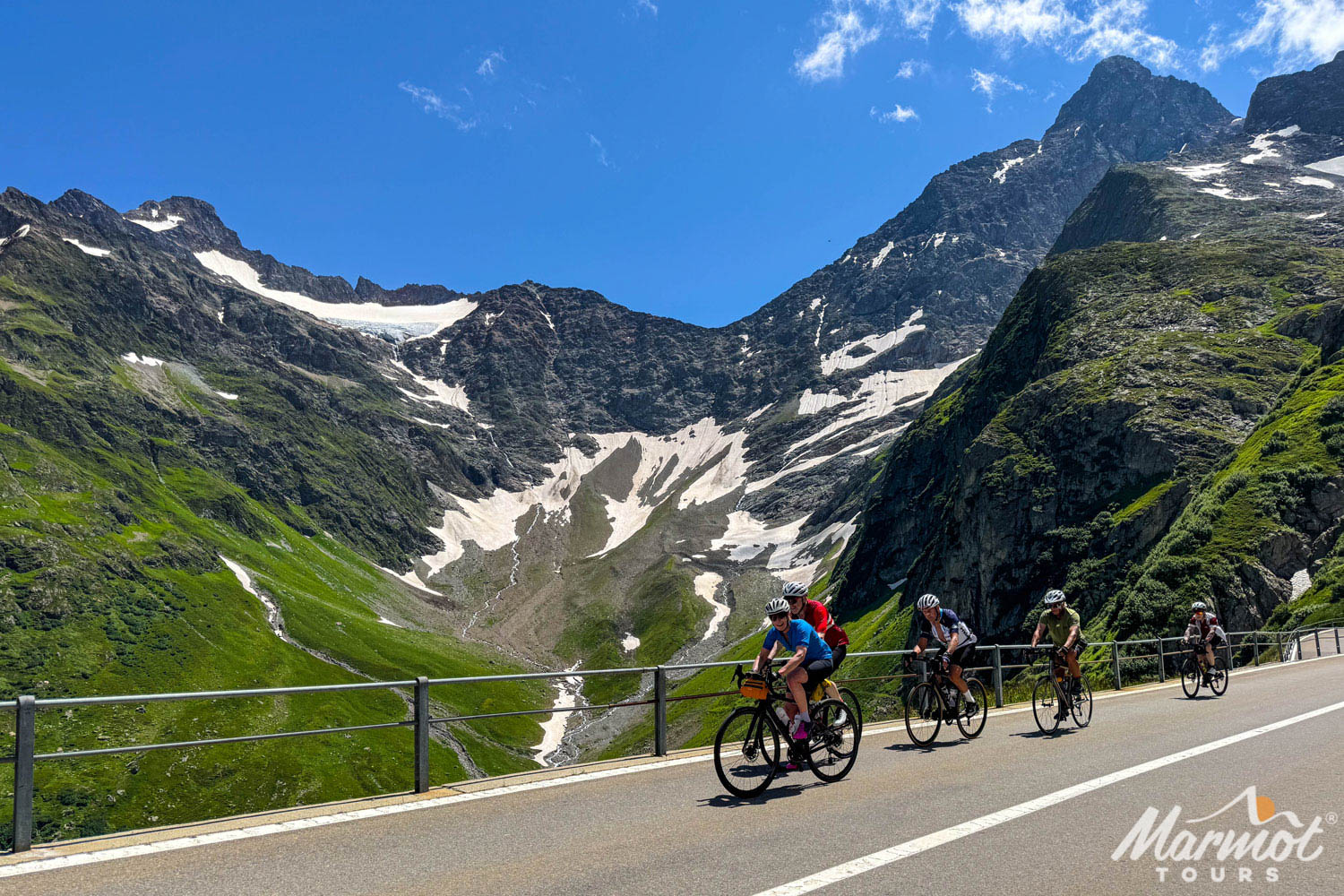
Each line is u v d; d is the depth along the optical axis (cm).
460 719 1206
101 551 15412
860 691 8325
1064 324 11444
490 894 714
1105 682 2894
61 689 11575
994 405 12306
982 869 768
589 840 895
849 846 849
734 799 1095
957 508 9869
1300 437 6266
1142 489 7812
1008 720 1884
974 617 9000
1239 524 5672
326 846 877
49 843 885
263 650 14338
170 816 8112
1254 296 10631
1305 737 1495
